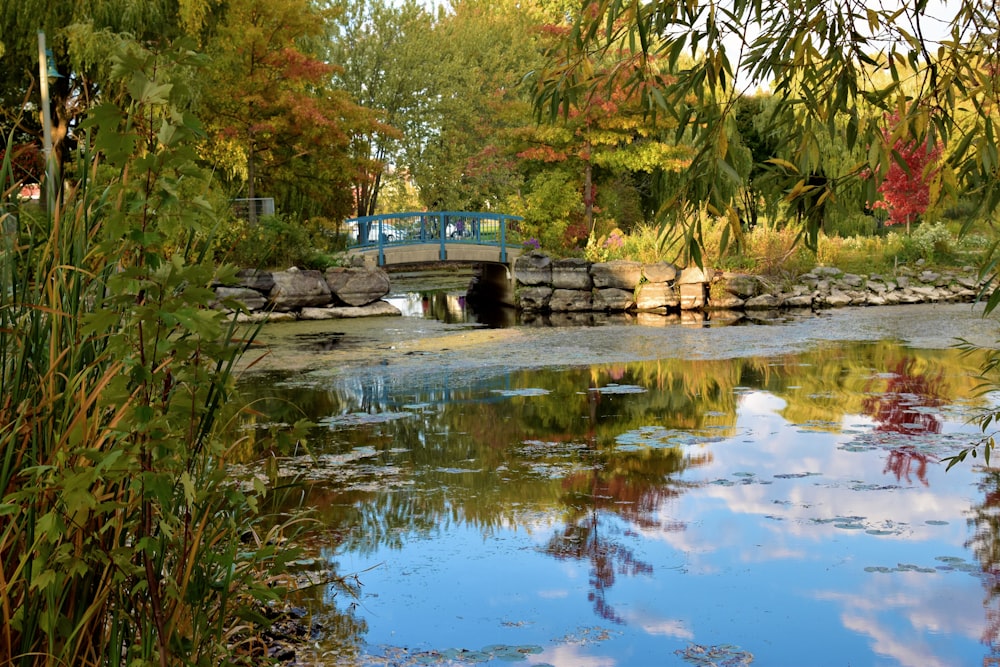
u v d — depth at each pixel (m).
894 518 5.92
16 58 19.50
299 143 28.59
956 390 10.65
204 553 2.37
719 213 3.01
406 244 27.05
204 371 2.16
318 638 4.15
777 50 3.13
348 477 7.10
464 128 47.16
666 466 7.42
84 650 2.28
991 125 2.99
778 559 5.21
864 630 4.24
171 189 1.95
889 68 3.25
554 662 3.95
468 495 6.61
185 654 2.21
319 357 14.70
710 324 19.23
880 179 3.03
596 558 5.27
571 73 3.39
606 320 20.88
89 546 2.12
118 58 1.90
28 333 2.22
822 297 23.52
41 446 2.15
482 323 20.50
